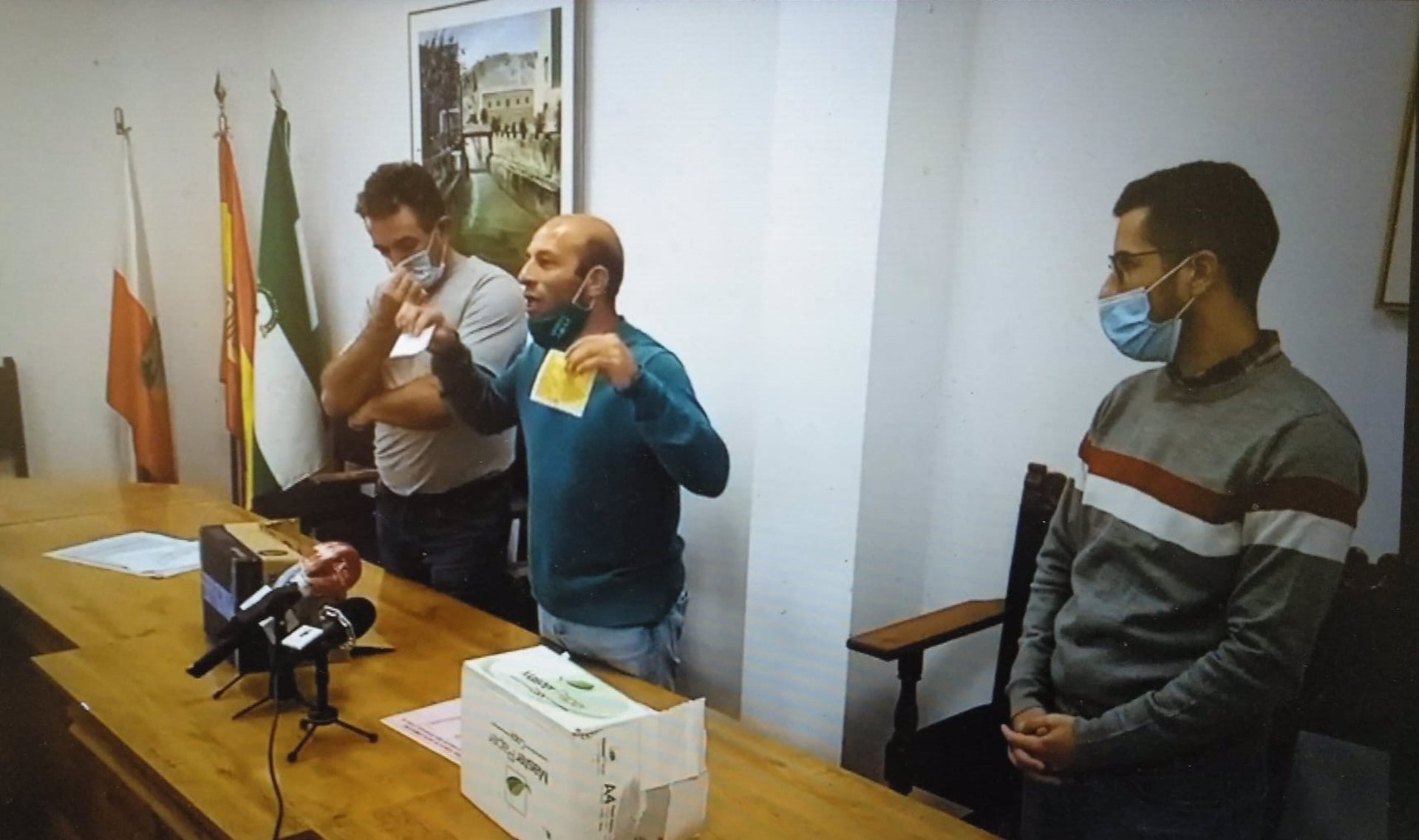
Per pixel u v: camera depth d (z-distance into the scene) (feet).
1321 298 4.45
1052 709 5.07
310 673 4.92
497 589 7.46
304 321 9.53
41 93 8.77
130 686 4.77
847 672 6.27
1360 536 4.34
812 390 6.23
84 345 9.30
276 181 9.44
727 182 6.79
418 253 7.83
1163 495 4.69
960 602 6.26
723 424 7.04
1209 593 4.52
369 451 8.82
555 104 7.64
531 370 6.16
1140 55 5.04
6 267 8.82
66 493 8.31
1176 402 4.80
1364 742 4.20
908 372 6.05
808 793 4.08
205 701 4.64
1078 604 5.03
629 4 7.22
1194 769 4.57
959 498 6.18
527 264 6.22
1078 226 5.39
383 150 9.11
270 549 5.15
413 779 4.02
